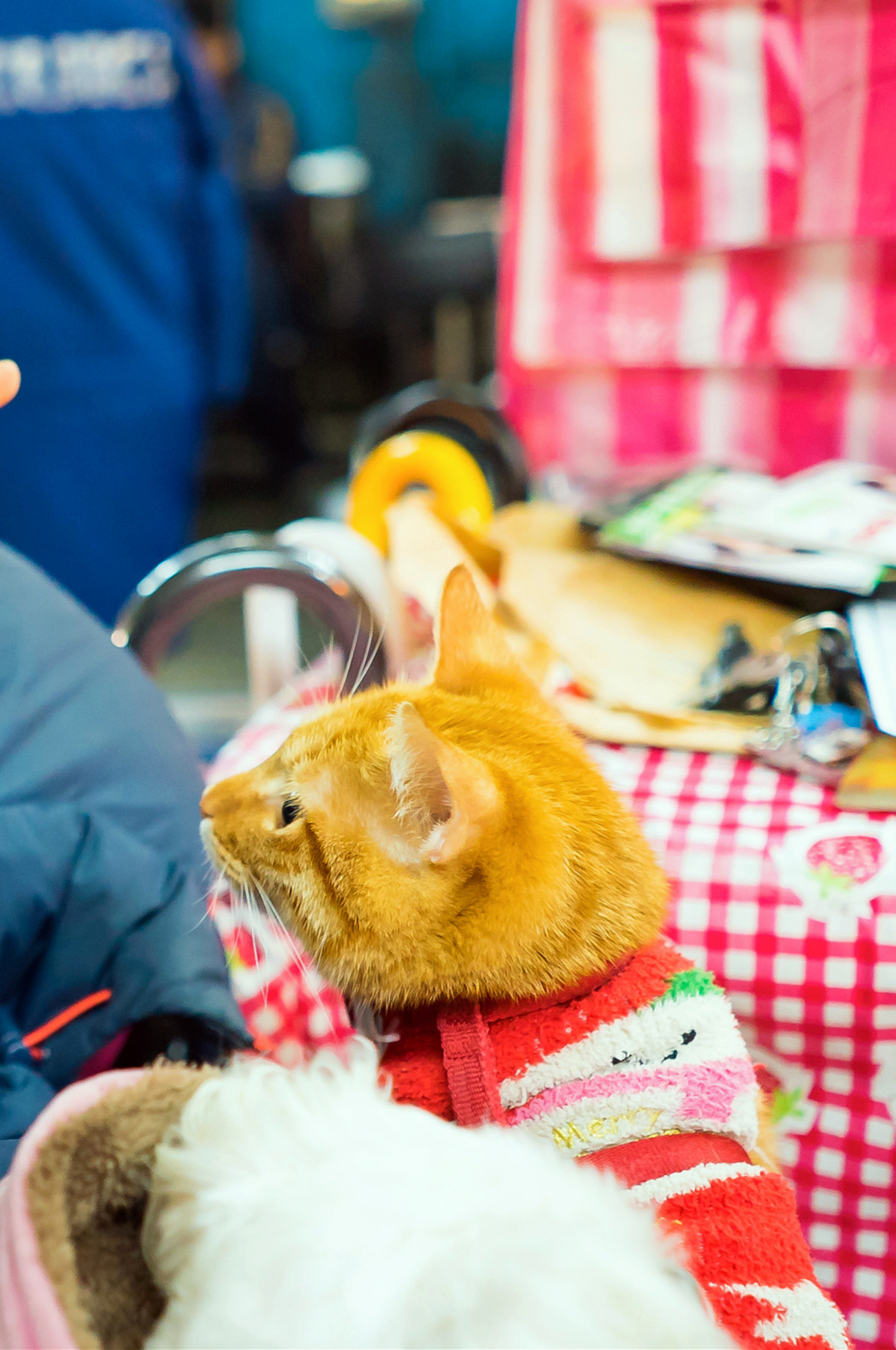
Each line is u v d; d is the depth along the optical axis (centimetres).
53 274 240
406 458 143
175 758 88
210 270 256
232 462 424
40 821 78
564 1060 62
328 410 477
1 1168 65
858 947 87
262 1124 40
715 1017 63
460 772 63
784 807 95
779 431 156
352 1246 35
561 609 117
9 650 82
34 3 221
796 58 138
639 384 161
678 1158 58
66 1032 77
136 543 268
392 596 117
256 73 460
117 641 110
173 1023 81
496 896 65
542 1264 34
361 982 69
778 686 104
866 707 100
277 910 75
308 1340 33
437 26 441
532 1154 40
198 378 262
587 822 70
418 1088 63
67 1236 36
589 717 107
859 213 139
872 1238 95
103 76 229
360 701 81
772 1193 57
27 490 257
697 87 143
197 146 248
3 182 232
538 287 160
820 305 146
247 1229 36
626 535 124
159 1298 38
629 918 67
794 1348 53
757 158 142
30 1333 34
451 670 84
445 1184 37
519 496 155
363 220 445
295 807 74
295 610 134
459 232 404
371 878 68
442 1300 33
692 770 101
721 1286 54
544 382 166
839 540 115
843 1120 92
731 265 150
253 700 136
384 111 451
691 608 117
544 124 155
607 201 151
